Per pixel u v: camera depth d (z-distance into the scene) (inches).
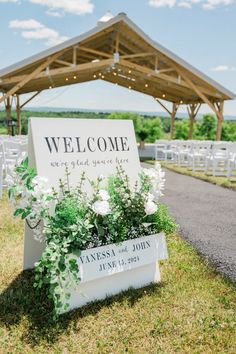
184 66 494.6
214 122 1041.5
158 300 96.7
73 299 91.0
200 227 167.9
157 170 109.2
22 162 93.8
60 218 89.9
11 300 94.2
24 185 91.7
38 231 93.5
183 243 143.1
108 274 94.8
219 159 352.8
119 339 79.9
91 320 86.3
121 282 100.5
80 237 89.6
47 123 100.7
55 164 98.7
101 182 106.1
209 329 83.8
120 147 113.6
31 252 111.3
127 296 98.0
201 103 674.2
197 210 203.6
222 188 283.6
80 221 88.9
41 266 85.1
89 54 578.2
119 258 98.0
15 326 83.4
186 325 85.2
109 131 112.7
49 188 94.7
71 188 98.9
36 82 590.9
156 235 107.3
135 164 115.0
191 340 79.9
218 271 116.4
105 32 453.4
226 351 76.7
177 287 104.2
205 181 323.3
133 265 100.3
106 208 92.9
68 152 102.2
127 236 102.7
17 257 123.0
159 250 107.2
